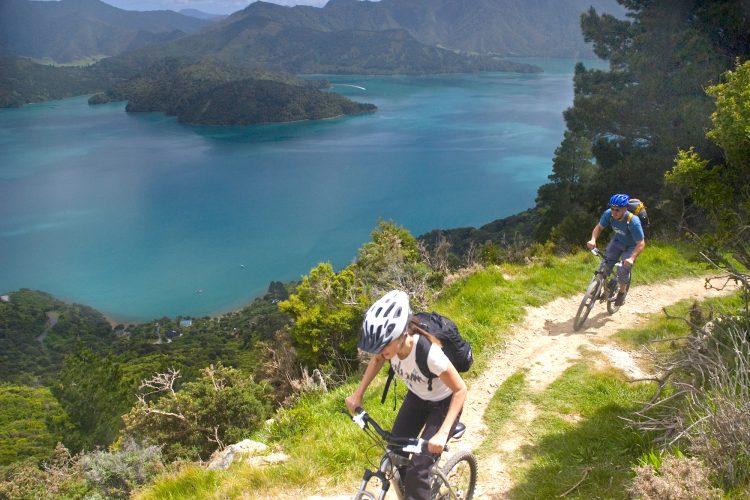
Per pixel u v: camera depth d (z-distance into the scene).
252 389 18.52
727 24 31.69
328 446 6.32
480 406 7.45
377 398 7.58
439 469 3.88
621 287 9.78
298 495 5.62
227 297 187.38
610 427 6.35
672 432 5.33
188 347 138.25
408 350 3.56
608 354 8.66
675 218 21.06
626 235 9.59
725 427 4.39
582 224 26.97
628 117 36.28
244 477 5.95
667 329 9.70
